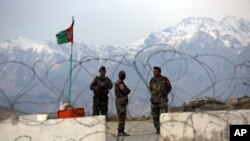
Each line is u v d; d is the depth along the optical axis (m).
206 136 12.54
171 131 12.63
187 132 12.58
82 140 12.62
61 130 12.75
